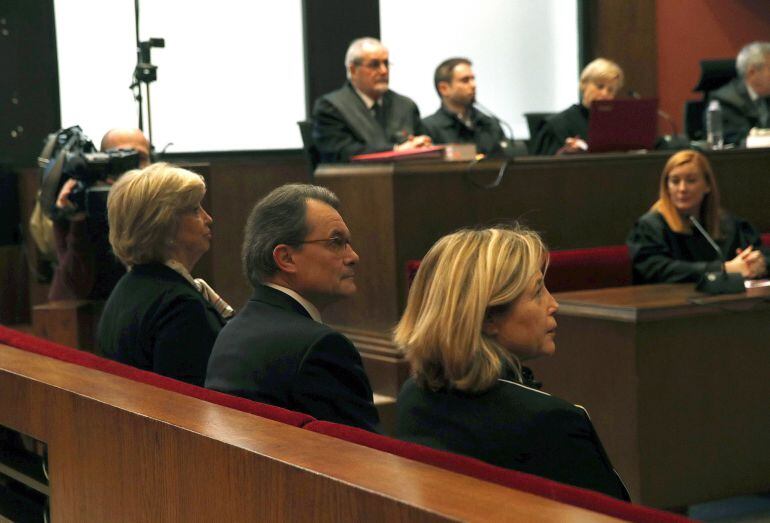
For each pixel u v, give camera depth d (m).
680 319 4.81
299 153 9.20
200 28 8.87
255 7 9.07
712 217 5.91
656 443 4.77
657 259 5.82
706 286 5.09
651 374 4.75
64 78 8.28
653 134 6.86
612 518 1.31
